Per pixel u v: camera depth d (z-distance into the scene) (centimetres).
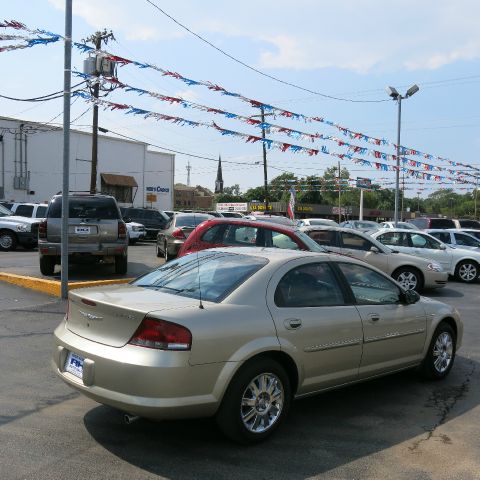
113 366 392
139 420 468
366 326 505
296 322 447
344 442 439
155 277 505
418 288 1264
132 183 4991
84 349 415
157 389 379
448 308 621
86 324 432
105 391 396
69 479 365
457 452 425
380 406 526
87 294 446
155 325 388
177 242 1427
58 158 4447
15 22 879
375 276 548
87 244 1170
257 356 425
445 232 1753
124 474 374
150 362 381
